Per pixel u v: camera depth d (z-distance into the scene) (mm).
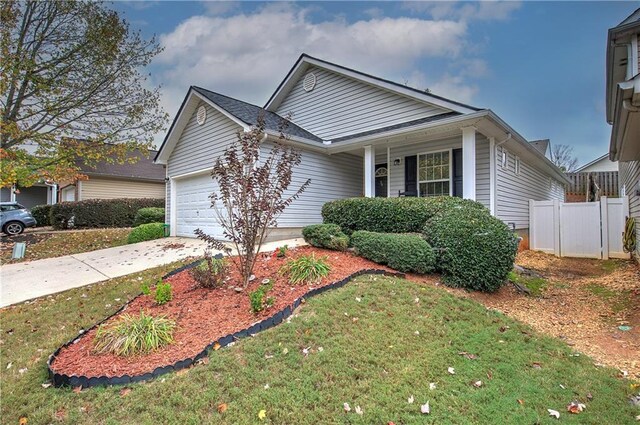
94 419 2604
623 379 3422
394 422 2609
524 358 3725
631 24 6438
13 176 10570
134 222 17172
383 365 3326
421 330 4066
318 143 10188
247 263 5016
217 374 3057
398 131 8734
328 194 11039
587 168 26922
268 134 8859
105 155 12430
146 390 2871
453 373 3322
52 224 17656
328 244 7219
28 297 5918
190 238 11656
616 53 7078
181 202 12414
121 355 3357
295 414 2625
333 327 3912
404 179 10570
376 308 4488
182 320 4070
